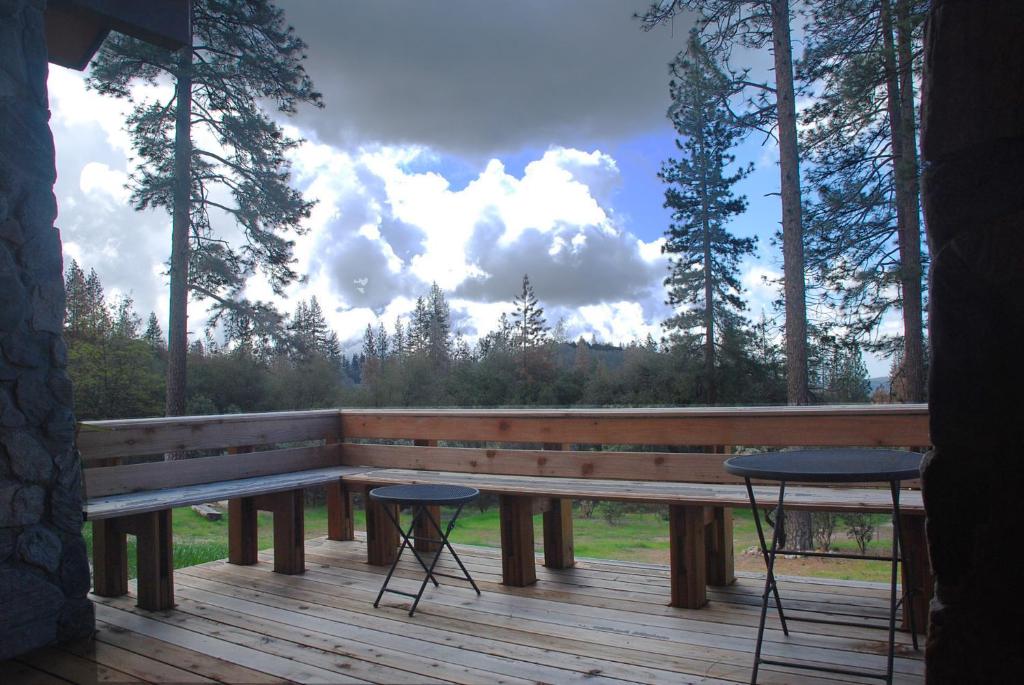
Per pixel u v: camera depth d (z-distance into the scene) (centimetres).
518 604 334
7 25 278
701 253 1812
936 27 154
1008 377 145
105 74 1155
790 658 261
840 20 948
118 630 304
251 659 269
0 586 269
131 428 369
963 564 150
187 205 1223
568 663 260
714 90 972
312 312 2028
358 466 479
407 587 368
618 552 559
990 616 146
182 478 389
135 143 1208
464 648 278
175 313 1230
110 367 1501
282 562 397
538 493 350
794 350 915
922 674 244
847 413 319
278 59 1278
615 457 378
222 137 1265
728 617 308
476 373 1673
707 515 338
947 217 153
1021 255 144
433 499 323
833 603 322
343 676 251
